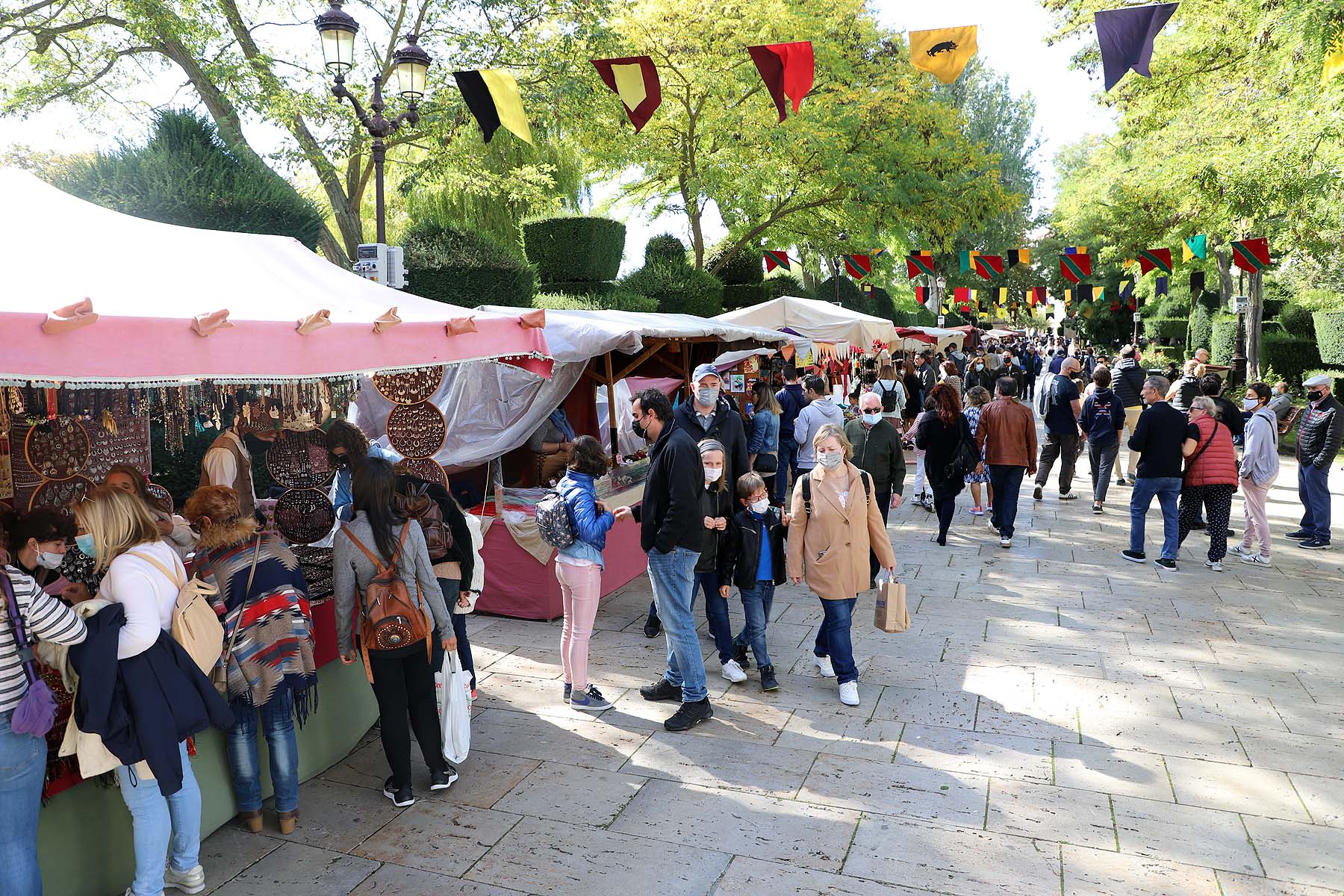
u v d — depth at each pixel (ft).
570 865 12.04
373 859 12.23
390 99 45.42
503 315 15.39
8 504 13.43
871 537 17.57
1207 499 26.96
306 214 32.50
